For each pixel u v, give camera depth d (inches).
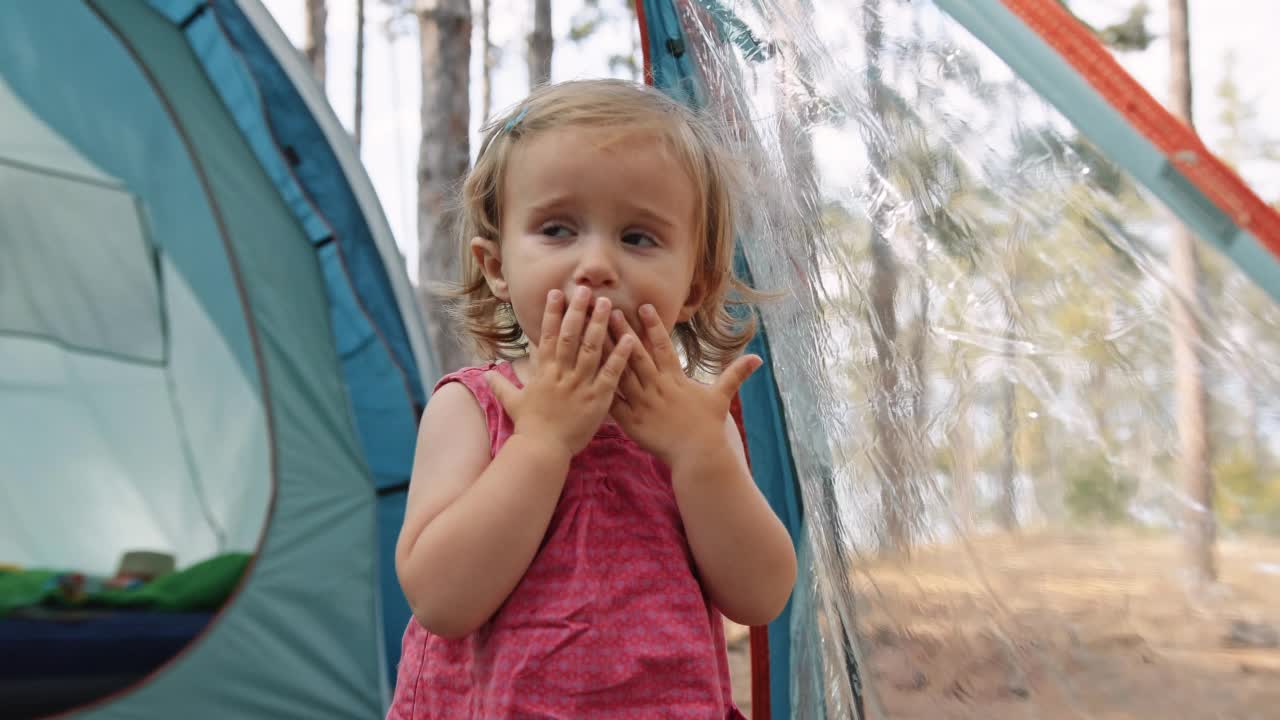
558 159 45.6
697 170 48.7
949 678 54.0
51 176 110.3
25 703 95.9
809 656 73.9
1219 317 46.4
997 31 53.5
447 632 42.7
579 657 42.2
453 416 48.3
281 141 126.8
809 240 64.0
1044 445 50.8
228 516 111.3
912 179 56.9
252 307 119.2
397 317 134.5
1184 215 47.7
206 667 104.5
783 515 79.3
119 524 105.5
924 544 55.7
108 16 116.8
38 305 107.6
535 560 44.0
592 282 44.5
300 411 118.8
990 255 53.4
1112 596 48.1
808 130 63.7
